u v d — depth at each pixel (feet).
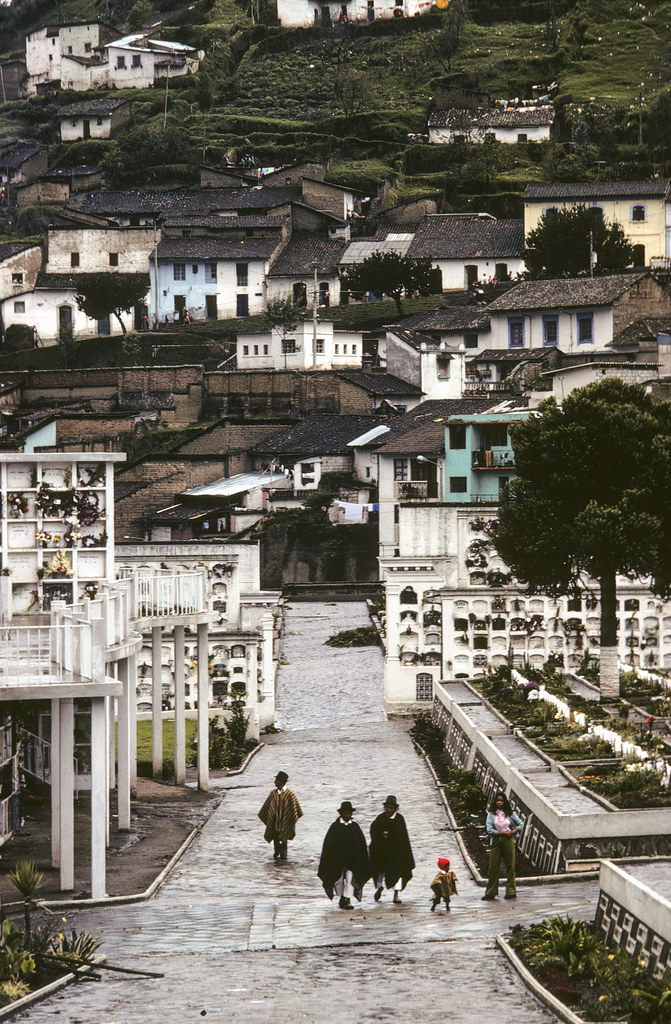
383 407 463.01
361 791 166.20
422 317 510.99
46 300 579.48
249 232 612.29
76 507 149.48
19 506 148.97
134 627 149.79
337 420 442.09
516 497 208.95
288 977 82.48
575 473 199.62
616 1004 72.08
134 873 119.75
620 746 142.51
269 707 232.32
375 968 83.92
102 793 110.52
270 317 508.12
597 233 534.37
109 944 94.48
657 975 76.54
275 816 126.72
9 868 120.67
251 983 81.25
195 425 476.95
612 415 198.80
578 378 364.58
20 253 588.09
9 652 117.29
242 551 231.50
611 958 79.25
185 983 82.17
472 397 430.61
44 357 552.00
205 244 592.19
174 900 110.11
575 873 111.75
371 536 389.19
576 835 112.68
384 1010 73.51
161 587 160.76
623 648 239.30
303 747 212.23
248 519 399.03
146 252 592.19
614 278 459.73
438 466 376.68
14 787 134.51
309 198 645.92
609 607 196.95
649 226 561.84
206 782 167.84
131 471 419.95
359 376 475.31
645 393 211.20
